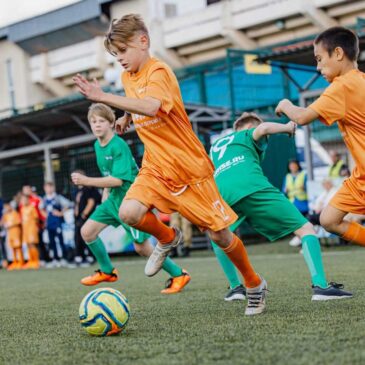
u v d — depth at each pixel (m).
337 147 16.02
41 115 17.47
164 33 23.56
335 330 3.92
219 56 22.83
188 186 4.54
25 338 4.49
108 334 4.28
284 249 14.54
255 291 4.88
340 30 4.65
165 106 4.36
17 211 17.64
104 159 7.18
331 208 4.99
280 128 5.34
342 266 8.98
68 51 26.42
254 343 3.67
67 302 6.94
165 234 4.82
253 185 5.42
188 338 4.00
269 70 16.25
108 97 4.13
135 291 7.66
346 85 4.51
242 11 21.64
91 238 7.33
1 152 19.41
